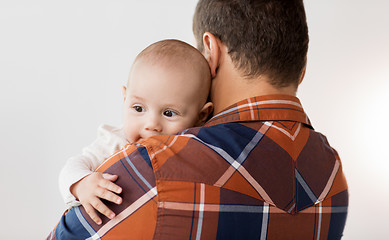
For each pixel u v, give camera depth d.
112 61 3.54
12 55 3.53
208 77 0.97
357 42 3.56
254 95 0.84
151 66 0.95
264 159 0.77
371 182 3.69
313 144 0.86
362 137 3.67
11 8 3.50
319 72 3.59
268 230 0.75
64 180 0.86
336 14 3.54
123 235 0.74
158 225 0.71
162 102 0.96
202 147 0.75
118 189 0.74
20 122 3.56
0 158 3.56
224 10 0.87
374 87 3.59
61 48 3.54
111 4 3.52
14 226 3.56
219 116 0.83
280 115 0.82
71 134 3.58
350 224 3.70
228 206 0.73
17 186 3.57
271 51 0.83
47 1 3.52
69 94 3.56
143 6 3.52
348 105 3.63
